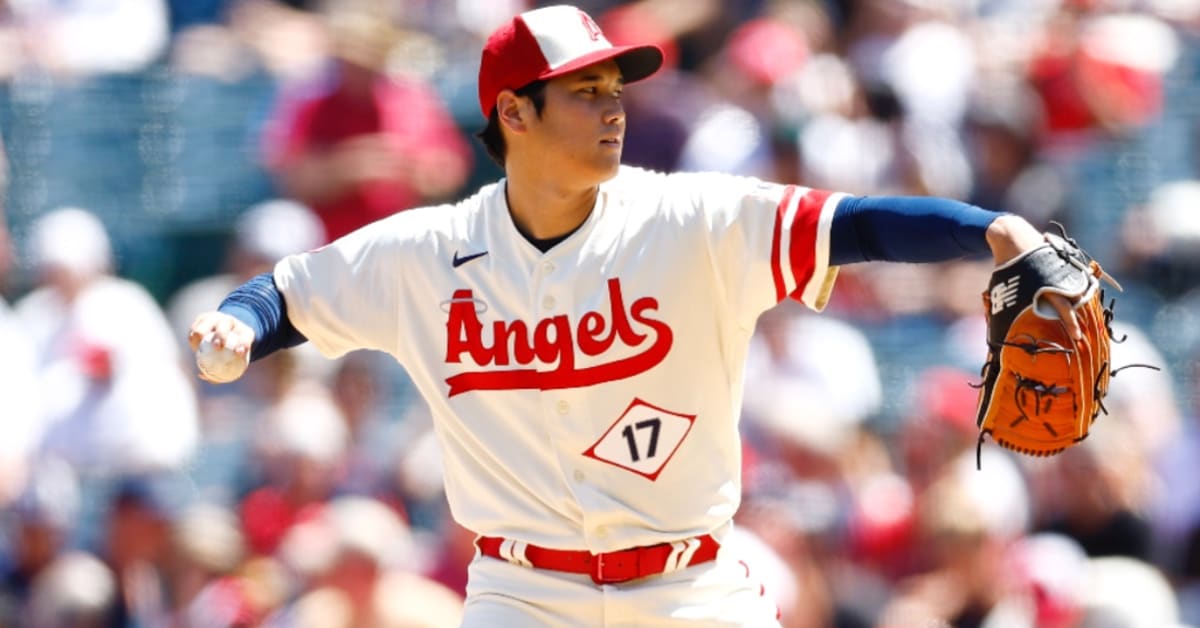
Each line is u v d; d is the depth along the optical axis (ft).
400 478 101.86
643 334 47.73
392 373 106.32
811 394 102.17
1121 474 95.35
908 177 116.78
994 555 91.35
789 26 122.83
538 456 48.75
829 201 46.55
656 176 49.24
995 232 44.34
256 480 101.30
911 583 93.71
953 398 98.84
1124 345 107.24
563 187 47.98
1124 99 120.88
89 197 118.32
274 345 49.85
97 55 121.08
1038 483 96.02
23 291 114.52
